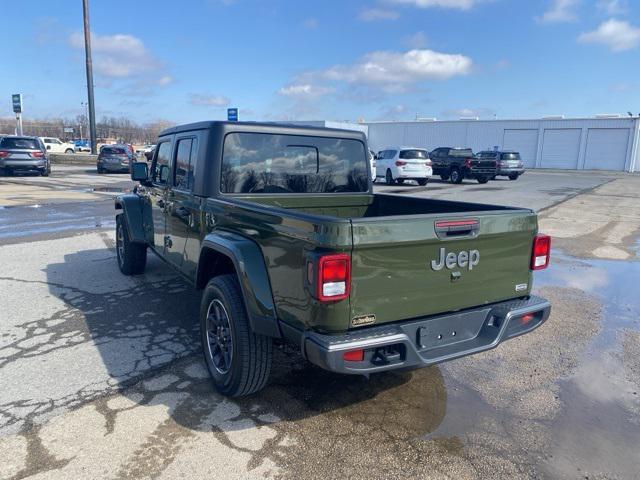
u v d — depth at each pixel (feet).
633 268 25.58
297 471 9.22
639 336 16.35
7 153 72.38
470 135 165.27
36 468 9.09
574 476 9.35
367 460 9.61
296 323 9.74
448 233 10.11
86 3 100.01
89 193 54.54
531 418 11.31
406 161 76.64
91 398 11.59
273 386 12.43
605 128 144.05
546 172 134.62
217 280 11.82
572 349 15.23
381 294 9.49
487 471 9.39
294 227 9.57
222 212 12.39
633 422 11.24
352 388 12.43
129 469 9.14
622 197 62.39
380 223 9.15
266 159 14.37
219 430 10.44
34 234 31.35
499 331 10.90
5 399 11.47
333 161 15.84
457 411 11.51
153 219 18.61
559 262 26.84
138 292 19.60
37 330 15.62
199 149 13.93
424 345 10.21
